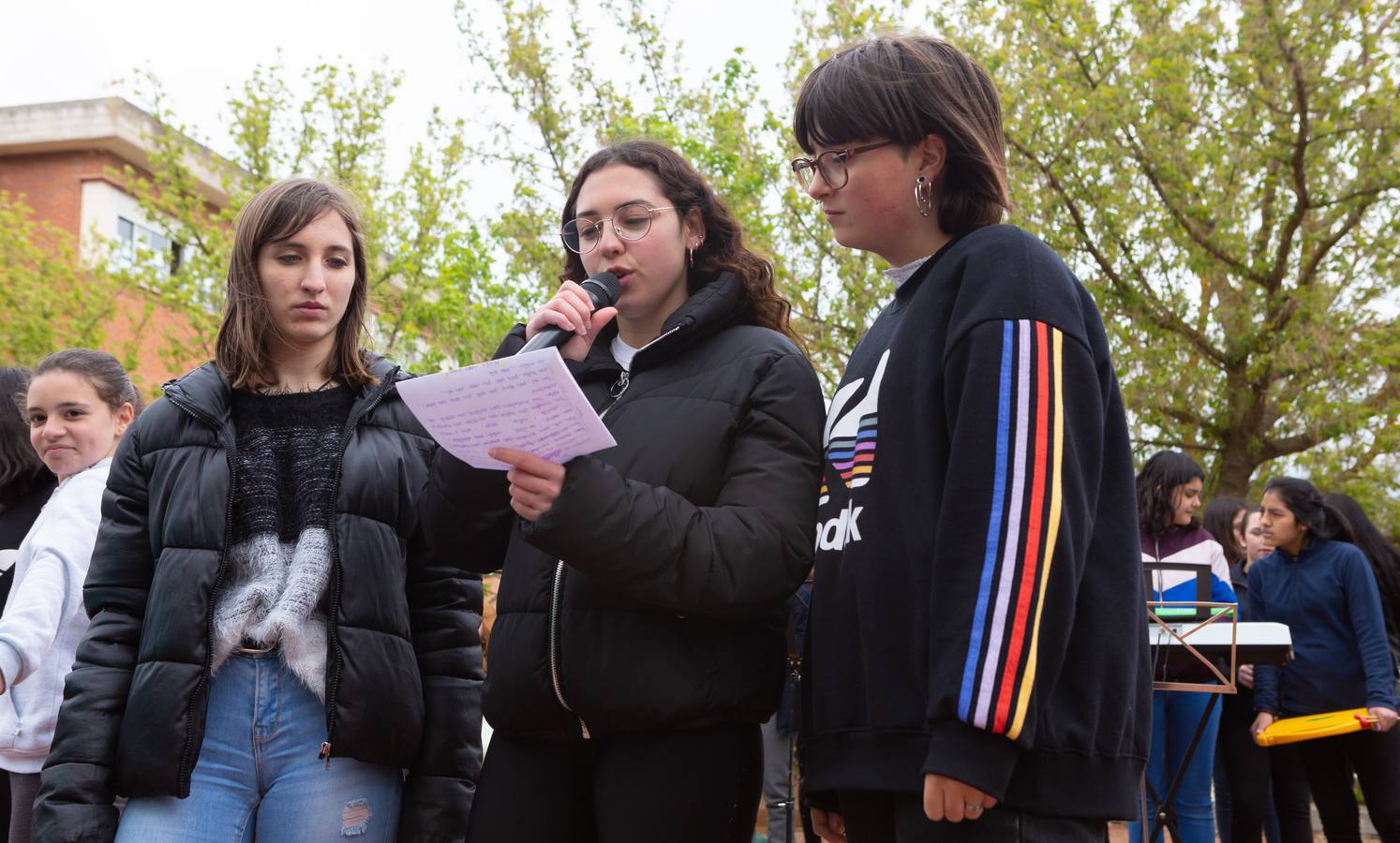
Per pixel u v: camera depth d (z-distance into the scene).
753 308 2.11
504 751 1.93
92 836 1.95
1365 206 9.74
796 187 9.35
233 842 1.98
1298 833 4.82
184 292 11.33
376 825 2.09
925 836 1.50
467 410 1.52
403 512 2.20
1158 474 4.63
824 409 1.94
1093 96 9.26
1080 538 1.45
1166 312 10.13
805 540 1.81
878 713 1.55
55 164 16.20
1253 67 9.51
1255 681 4.57
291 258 2.20
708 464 1.85
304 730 2.04
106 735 2.00
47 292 12.30
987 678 1.37
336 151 11.43
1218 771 5.03
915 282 1.79
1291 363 9.70
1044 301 1.56
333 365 2.29
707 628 1.80
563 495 1.59
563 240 2.11
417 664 2.17
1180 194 9.59
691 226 2.11
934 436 1.60
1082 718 1.48
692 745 1.79
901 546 1.58
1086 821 1.49
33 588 2.49
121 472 2.15
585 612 1.78
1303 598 4.62
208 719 2.01
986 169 1.77
